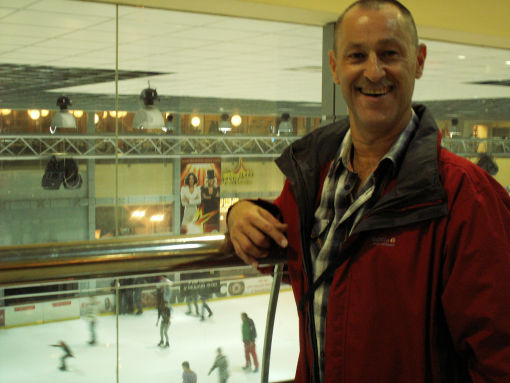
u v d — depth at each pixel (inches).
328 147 39.7
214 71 264.5
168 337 299.6
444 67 244.4
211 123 274.8
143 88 259.6
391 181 34.9
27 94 248.5
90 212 273.1
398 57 35.1
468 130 272.7
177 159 273.9
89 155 266.1
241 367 301.7
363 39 35.0
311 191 38.8
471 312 30.0
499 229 30.6
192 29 215.6
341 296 34.0
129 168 270.4
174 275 298.0
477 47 208.1
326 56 186.7
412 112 37.6
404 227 32.4
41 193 266.8
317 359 36.7
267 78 268.2
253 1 162.4
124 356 299.1
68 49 238.2
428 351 32.2
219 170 278.7
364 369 33.0
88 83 252.5
